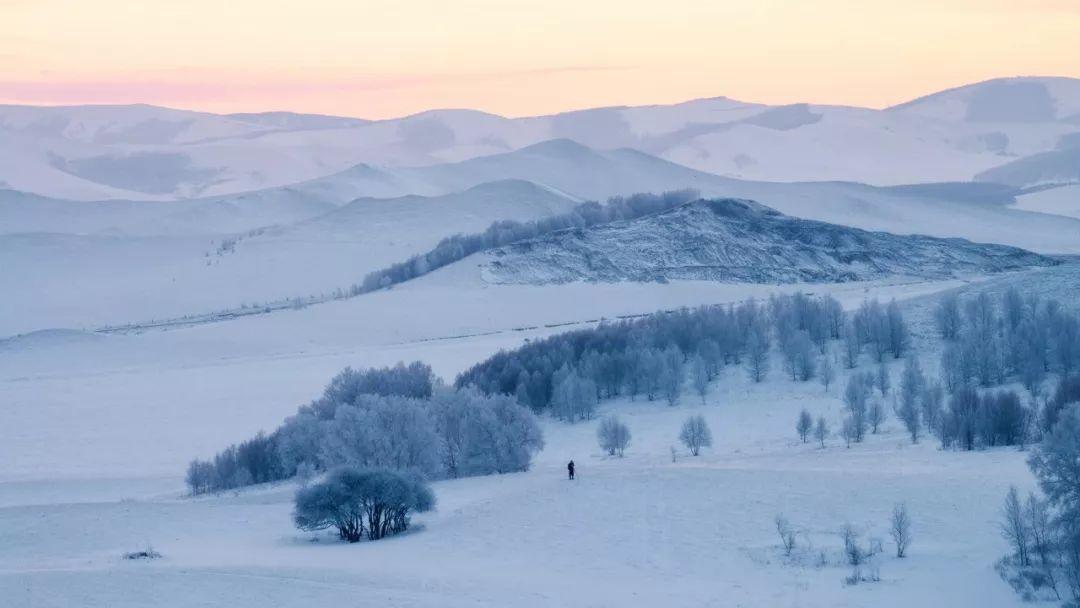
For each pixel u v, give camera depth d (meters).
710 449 111.00
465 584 59.84
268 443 119.81
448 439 105.19
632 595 56.31
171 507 91.12
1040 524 56.66
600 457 112.12
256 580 62.22
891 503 68.25
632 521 70.88
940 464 82.31
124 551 73.31
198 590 60.66
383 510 77.25
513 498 80.88
